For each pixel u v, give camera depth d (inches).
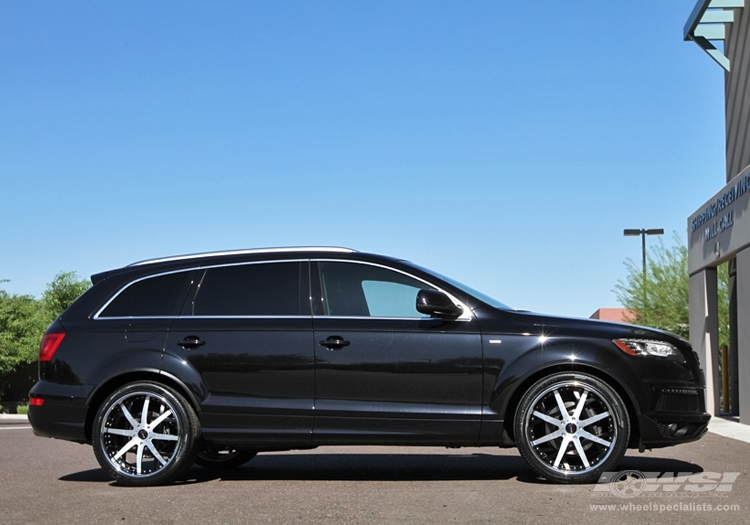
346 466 325.1
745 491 251.9
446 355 273.4
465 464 328.5
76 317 297.4
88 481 293.4
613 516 215.6
